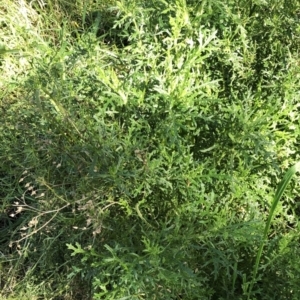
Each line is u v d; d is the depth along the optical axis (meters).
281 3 2.28
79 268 2.09
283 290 2.01
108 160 1.97
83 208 1.93
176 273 1.83
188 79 2.03
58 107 1.93
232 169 2.02
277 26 2.27
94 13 2.85
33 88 2.02
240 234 1.87
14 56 2.66
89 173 1.90
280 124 2.22
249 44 2.35
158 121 2.04
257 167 2.12
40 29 2.84
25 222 2.40
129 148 1.94
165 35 2.28
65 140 2.01
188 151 2.03
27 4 2.91
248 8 2.31
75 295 2.32
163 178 1.94
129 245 2.03
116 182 1.88
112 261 1.87
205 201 1.93
